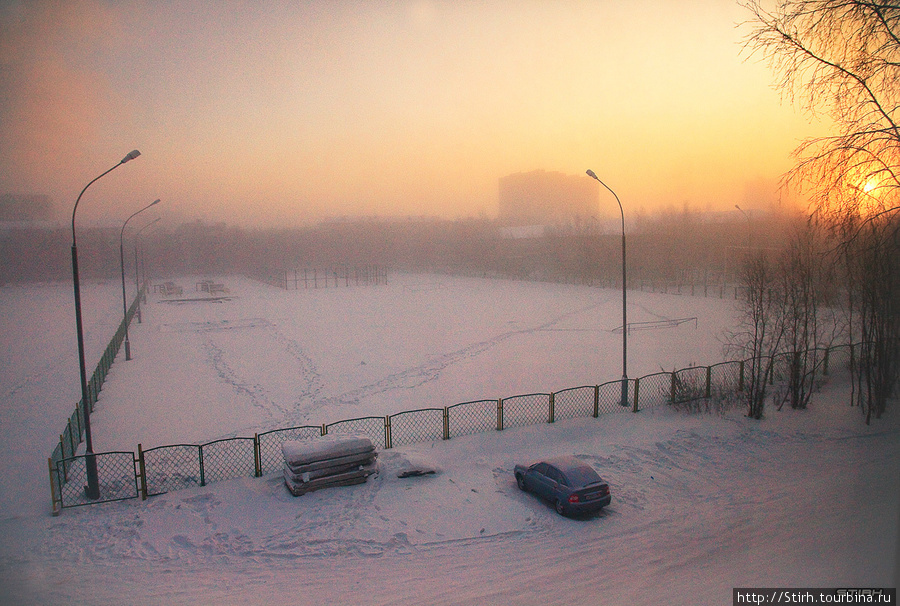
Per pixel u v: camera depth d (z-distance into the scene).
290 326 39.69
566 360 26.00
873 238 11.40
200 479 12.29
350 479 11.84
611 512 10.51
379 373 24.19
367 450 12.19
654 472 12.43
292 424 17.14
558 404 18.41
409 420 17.09
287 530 9.90
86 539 9.76
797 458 12.96
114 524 10.32
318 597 7.68
